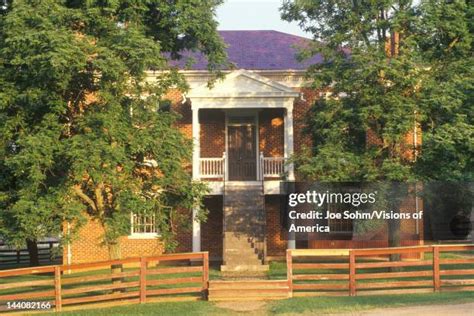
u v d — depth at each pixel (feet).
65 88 52.49
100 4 54.65
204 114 95.20
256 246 82.23
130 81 56.59
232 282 61.16
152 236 89.92
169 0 59.88
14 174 53.01
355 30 70.44
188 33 61.36
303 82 85.46
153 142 56.03
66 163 52.70
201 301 60.29
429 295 59.77
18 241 52.80
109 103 54.08
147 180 59.36
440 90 65.10
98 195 58.49
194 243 86.74
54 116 52.85
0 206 55.11
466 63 69.10
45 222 52.54
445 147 63.16
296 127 92.84
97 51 50.96
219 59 62.69
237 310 55.93
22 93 51.65
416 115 66.03
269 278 72.49
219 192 88.07
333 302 57.31
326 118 69.51
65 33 48.78
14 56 49.73
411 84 65.62
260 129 95.25
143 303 59.57
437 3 68.69
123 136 53.62
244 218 84.79
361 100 67.00
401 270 76.89
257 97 88.17
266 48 103.71
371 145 70.03
